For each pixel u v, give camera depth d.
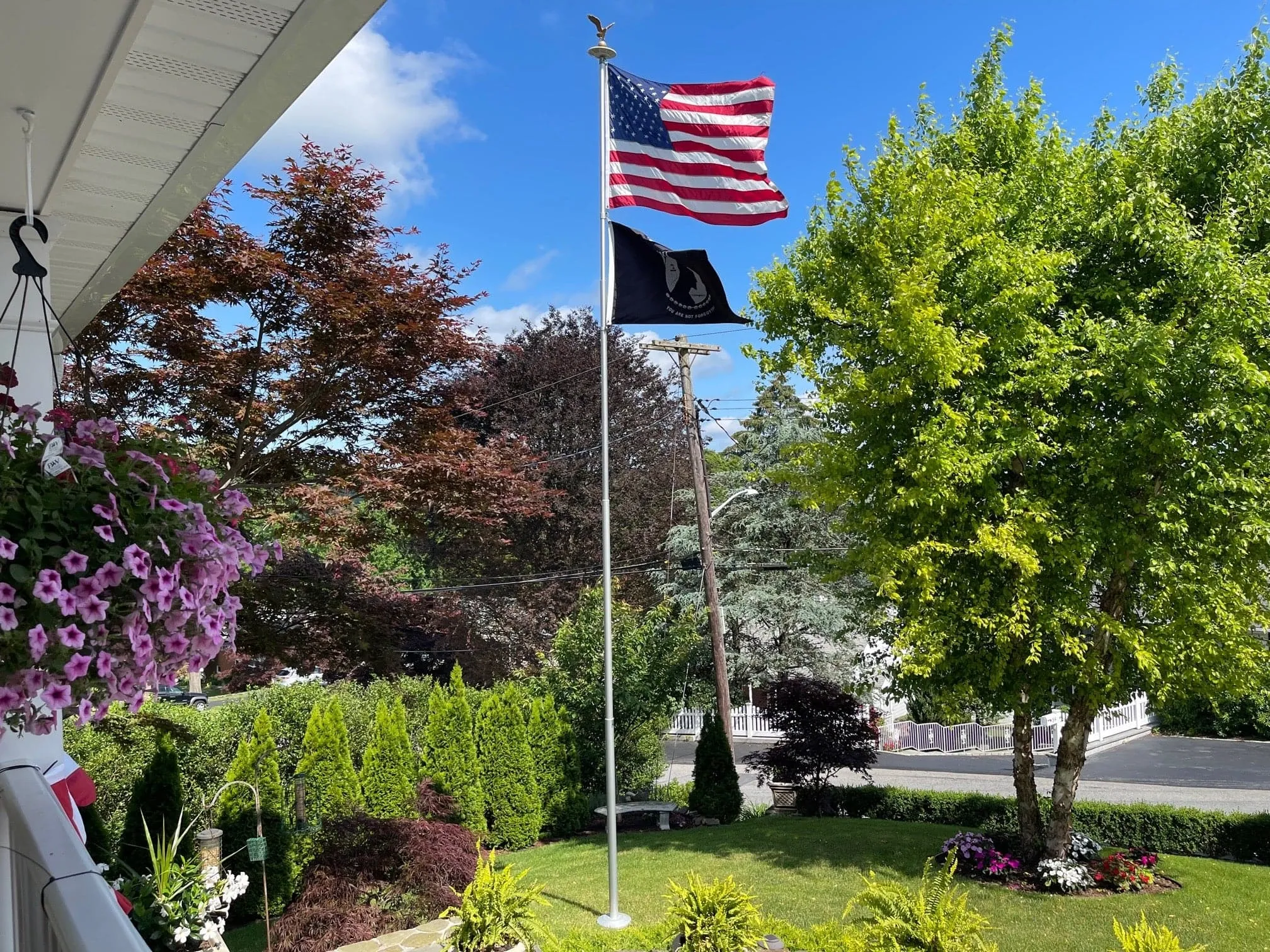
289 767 11.23
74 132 2.65
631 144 8.17
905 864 10.00
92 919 1.18
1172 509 8.22
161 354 8.19
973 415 8.58
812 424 21.84
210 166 3.23
